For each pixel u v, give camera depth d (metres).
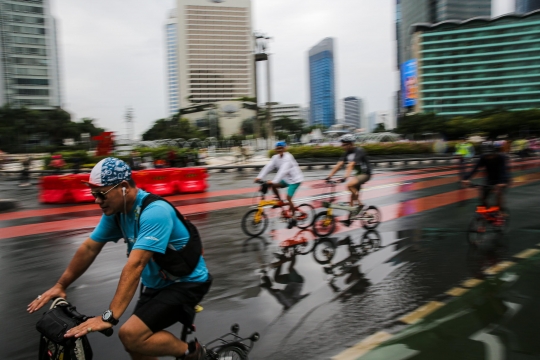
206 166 29.53
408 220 9.13
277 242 7.39
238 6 156.75
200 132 98.94
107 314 2.15
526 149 31.66
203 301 4.60
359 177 7.93
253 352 3.44
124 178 2.30
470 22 125.19
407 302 4.51
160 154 30.36
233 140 81.56
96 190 2.27
